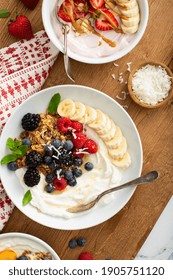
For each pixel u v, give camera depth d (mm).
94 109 729
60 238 775
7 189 714
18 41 741
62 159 703
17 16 719
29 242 747
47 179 714
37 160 696
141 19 697
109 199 730
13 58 739
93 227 778
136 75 731
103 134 724
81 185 729
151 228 776
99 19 697
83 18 701
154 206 774
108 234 778
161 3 741
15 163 710
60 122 706
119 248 782
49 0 681
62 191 729
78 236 777
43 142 709
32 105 715
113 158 733
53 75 750
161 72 729
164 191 771
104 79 753
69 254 779
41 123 714
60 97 719
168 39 747
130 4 681
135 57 749
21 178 718
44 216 729
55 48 733
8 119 699
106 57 698
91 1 686
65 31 688
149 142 763
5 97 727
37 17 738
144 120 760
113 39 703
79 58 695
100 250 781
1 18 735
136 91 729
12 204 752
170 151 763
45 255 750
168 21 743
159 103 728
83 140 706
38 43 738
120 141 728
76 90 713
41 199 723
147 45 749
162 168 767
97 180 731
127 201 730
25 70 726
